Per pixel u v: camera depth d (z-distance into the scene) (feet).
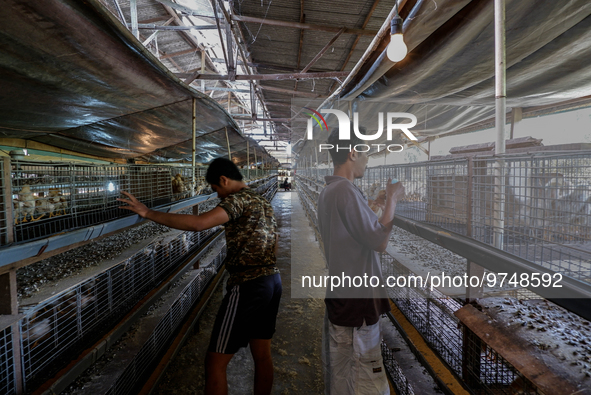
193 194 12.28
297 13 17.28
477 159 4.51
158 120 13.21
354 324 4.50
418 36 5.82
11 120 9.21
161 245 10.53
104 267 6.91
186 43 32.94
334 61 23.41
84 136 13.43
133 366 6.61
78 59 6.35
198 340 9.82
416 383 6.53
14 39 5.15
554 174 3.90
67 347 5.75
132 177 9.37
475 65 7.07
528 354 3.69
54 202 6.38
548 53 6.62
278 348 9.30
